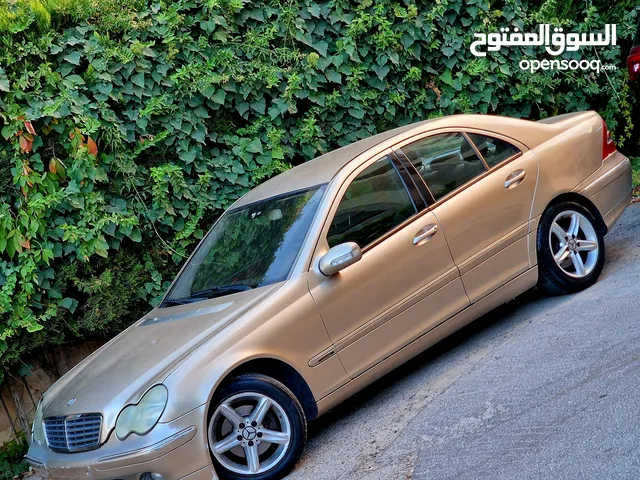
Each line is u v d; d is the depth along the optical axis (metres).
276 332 4.43
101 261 6.91
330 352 4.60
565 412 3.83
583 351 4.49
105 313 6.84
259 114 7.67
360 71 8.02
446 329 5.07
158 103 7.05
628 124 9.38
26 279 6.45
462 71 8.64
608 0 9.47
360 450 4.33
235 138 7.56
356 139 8.16
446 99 8.60
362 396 5.37
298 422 4.41
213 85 7.34
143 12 7.22
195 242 7.43
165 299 5.49
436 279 5.02
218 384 4.19
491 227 5.31
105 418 4.16
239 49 7.63
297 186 5.32
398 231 4.97
